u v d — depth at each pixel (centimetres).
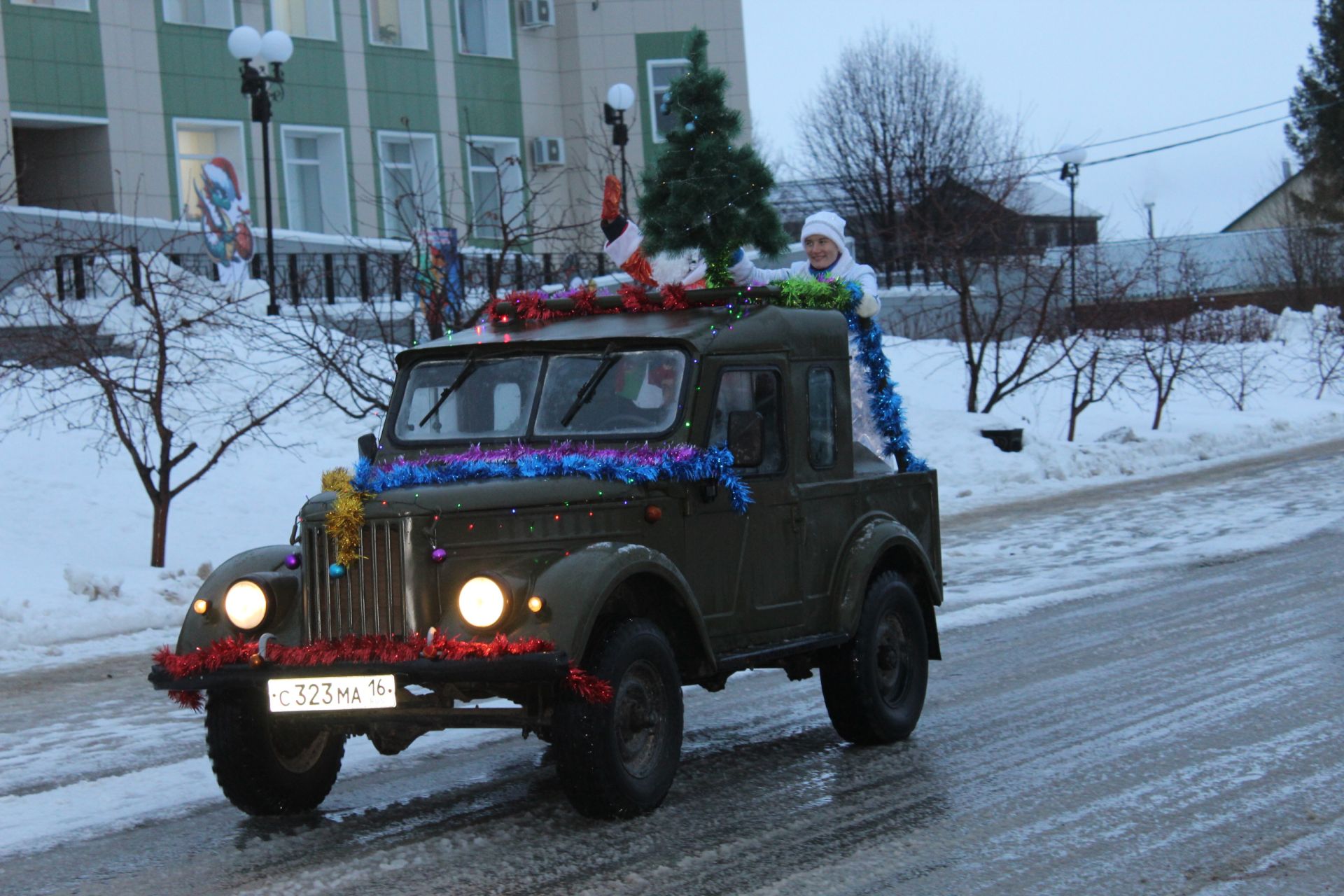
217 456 1675
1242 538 1780
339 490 732
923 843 684
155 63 3447
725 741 930
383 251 2362
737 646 806
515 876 649
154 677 730
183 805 808
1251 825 690
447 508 712
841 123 6056
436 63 4019
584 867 658
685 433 786
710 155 914
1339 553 1598
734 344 819
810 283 920
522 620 690
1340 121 7131
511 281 2342
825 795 778
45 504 1784
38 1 3244
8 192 1967
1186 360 3741
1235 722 896
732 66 4369
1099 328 3256
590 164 4253
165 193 3459
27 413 2070
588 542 735
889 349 3681
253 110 2769
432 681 686
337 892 641
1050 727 917
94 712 1070
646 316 846
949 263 3200
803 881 630
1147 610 1339
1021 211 4003
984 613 1366
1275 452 2980
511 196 4181
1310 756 809
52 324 1883
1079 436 3075
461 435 822
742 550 812
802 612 852
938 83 6038
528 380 820
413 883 648
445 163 4041
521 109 4209
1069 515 2122
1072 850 664
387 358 2200
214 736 747
